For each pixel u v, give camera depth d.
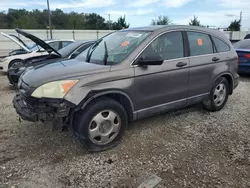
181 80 3.71
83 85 2.78
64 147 3.21
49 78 2.75
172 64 3.54
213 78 4.21
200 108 4.74
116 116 3.13
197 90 4.01
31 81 2.85
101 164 2.82
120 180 2.53
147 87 3.32
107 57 3.32
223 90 4.54
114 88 2.99
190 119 4.20
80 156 2.99
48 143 3.31
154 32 3.47
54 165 2.80
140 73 3.20
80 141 2.96
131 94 3.17
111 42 3.75
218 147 3.22
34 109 2.72
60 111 2.65
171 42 3.61
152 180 2.52
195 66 3.86
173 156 2.99
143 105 3.36
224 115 4.39
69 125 2.92
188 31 3.87
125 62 3.12
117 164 2.82
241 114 4.44
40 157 2.96
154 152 3.09
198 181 2.51
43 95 2.68
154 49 3.39
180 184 2.46
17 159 2.91
